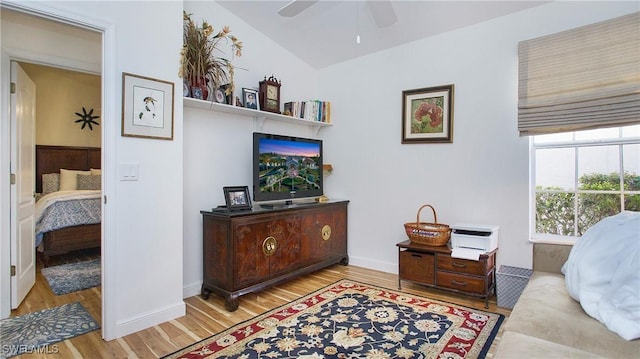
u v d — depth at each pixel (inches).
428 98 133.2
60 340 84.7
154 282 93.3
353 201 156.6
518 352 49.7
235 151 130.6
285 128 152.6
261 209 116.5
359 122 154.3
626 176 100.2
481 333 86.8
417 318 96.1
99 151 223.0
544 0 106.2
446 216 129.9
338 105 161.5
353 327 90.6
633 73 89.9
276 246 119.5
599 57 95.0
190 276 116.3
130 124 87.6
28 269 115.7
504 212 116.6
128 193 87.7
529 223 112.2
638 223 64.6
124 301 87.2
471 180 123.8
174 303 97.9
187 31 111.3
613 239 64.8
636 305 54.5
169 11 96.4
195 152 117.8
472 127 123.4
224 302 110.3
